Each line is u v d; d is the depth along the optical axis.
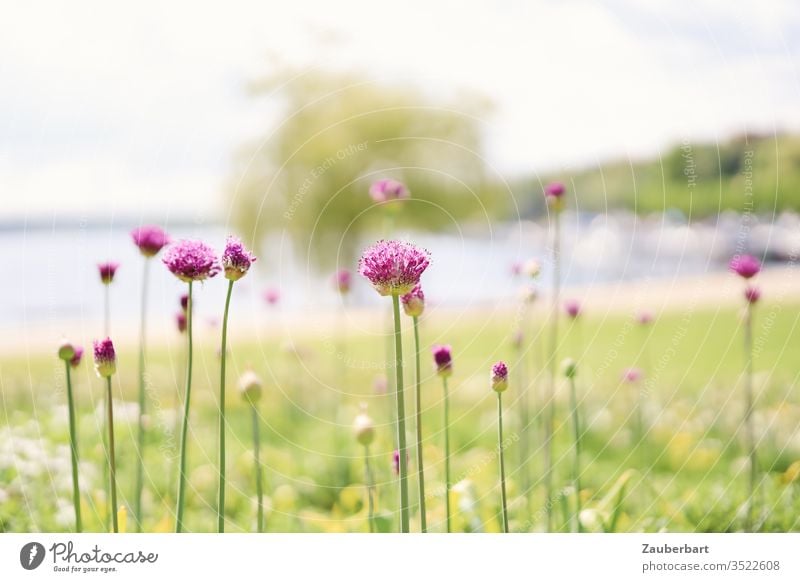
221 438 2.07
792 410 4.41
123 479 3.31
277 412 5.02
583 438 4.23
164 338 6.63
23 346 5.71
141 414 2.61
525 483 3.03
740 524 2.89
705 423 4.35
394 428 3.10
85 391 4.58
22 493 3.03
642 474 3.49
